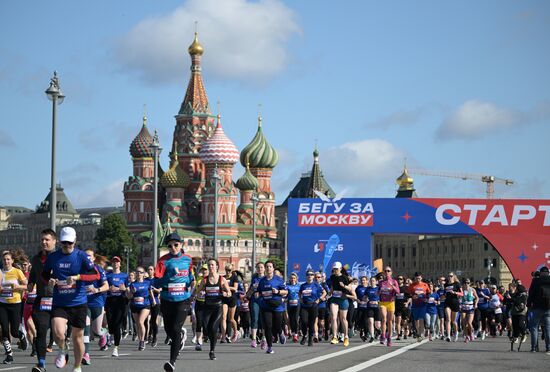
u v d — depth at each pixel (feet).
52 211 163.22
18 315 106.93
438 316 181.68
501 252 282.36
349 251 282.36
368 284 172.45
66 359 98.78
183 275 88.22
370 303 156.25
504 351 135.33
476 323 191.93
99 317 118.83
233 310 162.20
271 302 121.49
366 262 282.77
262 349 133.39
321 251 282.36
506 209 283.38
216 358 111.55
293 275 160.04
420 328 161.89
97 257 120.16
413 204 282.77
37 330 85.10
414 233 283.59
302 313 142.61
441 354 121.90
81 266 79.71
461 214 282.77
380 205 282.36
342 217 282.97
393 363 102.78
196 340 130.21
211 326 108.99
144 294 131.13
